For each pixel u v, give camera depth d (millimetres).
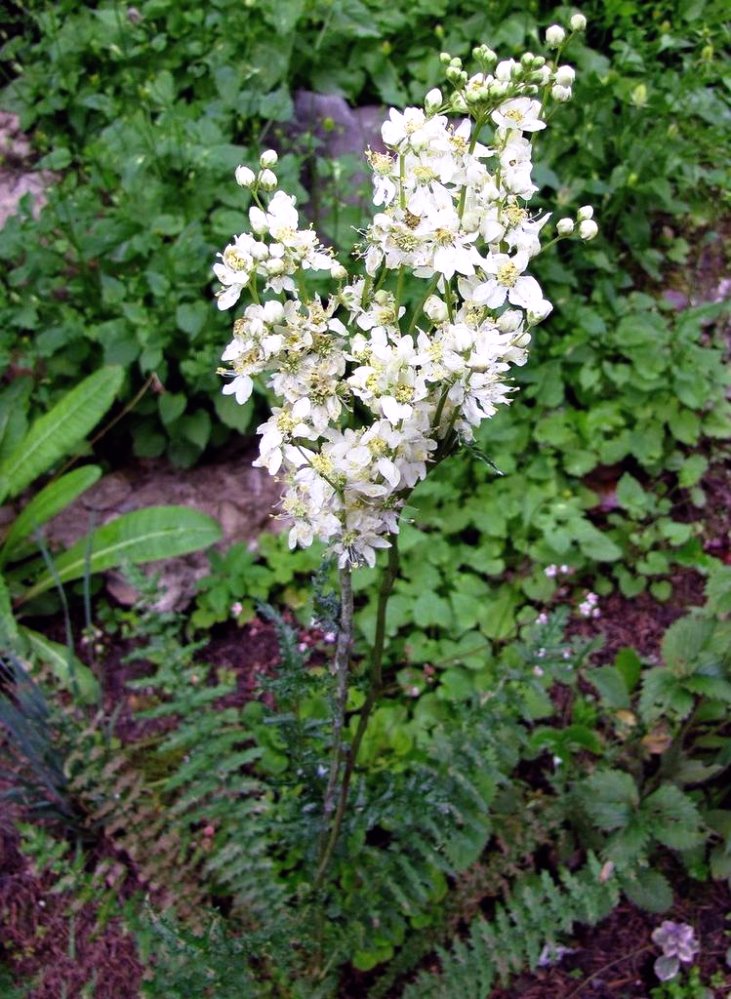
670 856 411
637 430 524
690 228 611
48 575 487
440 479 501
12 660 380
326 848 341
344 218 541
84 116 616
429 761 405
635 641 486
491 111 227
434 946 358
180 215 519
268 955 334
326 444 226
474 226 221
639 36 585
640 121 578
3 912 401
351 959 375
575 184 547
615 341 535
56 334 503
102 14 607
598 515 527
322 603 272
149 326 492
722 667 384
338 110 597
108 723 453
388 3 624
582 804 381
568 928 335
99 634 478
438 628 479
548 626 362
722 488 539
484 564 488
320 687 302
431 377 214
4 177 618
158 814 378
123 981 381
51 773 386
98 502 518
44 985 383
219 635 492
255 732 434
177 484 528
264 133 552
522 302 221
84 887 348
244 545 493
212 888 383
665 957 378
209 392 509
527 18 603
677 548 511
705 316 560
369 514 233
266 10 578
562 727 449
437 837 346
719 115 591
